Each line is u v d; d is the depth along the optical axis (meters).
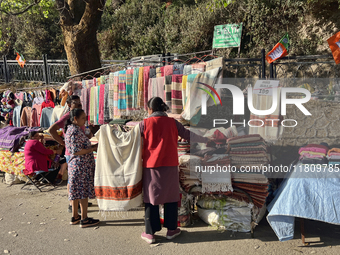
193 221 4.13
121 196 3.67
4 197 5.46
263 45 9.80
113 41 13.80
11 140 6.40
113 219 4.34
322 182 3.35
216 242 3.54
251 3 10.02
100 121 6.13
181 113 4.57
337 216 3.15
